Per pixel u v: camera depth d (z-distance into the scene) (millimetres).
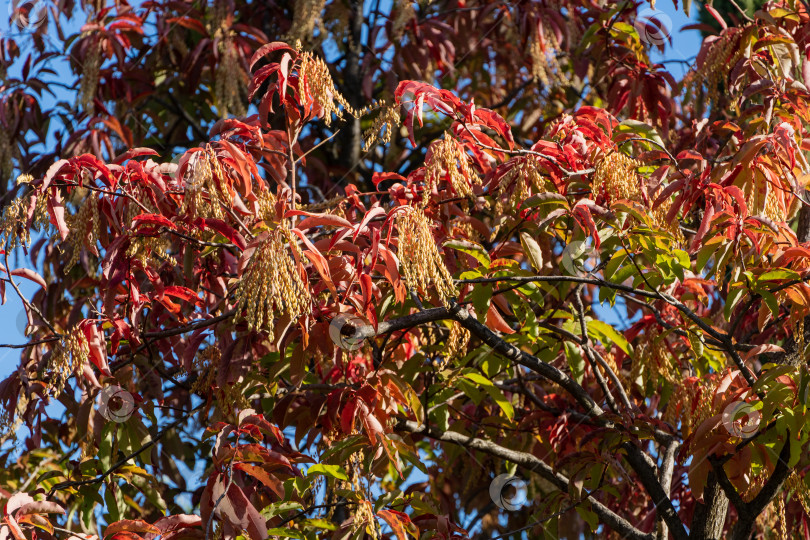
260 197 3096
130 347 3203
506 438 4039
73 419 3828
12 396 3258
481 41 5559
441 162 2932
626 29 4453
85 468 3205
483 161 3271
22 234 2750
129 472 3232
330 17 5250
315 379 3848
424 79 5012
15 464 4156
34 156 4781
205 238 3289
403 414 3652
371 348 3389
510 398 4227
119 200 2932
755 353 3014
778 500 3545
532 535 3865
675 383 3480
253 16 5434
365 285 2711
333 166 5273
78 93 4660
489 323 3074
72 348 2873
